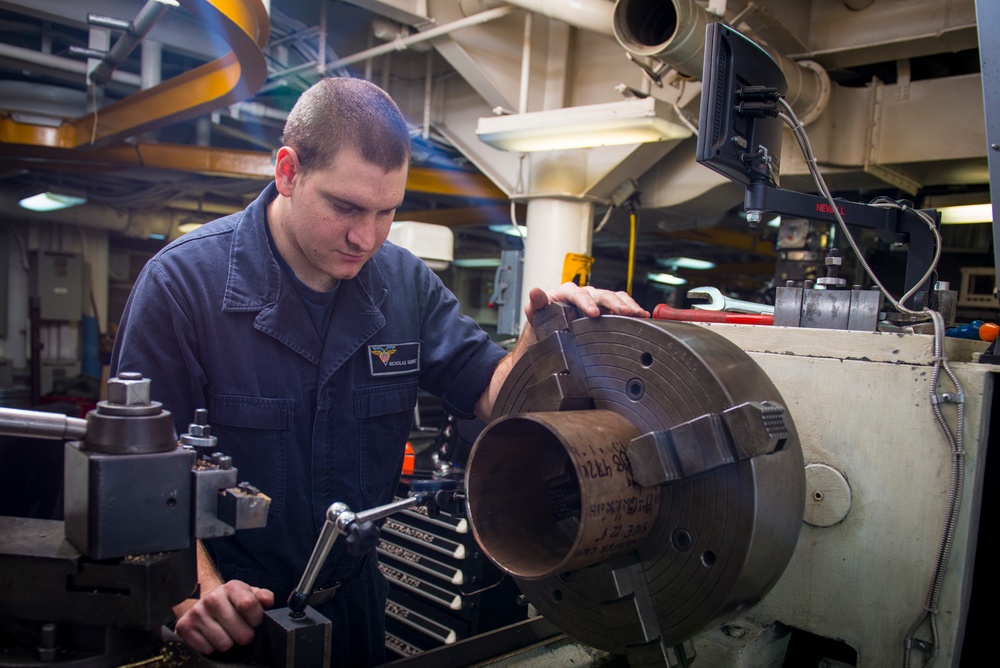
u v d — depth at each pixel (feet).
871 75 9.32
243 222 3.68
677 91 8.43
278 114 12.48
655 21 6.49
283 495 3.59
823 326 3.36
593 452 2.12
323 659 2.52
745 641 3.01
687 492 2.24
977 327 3.35
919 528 2.79
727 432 2.12
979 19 3.19
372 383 3.85
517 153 10.50
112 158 12.39
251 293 3.56
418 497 2.61
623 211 12.00
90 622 2.12
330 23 11.09
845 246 10.22
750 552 2.11
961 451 2.69
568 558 2.02
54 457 3.08
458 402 4.13
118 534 2.03
